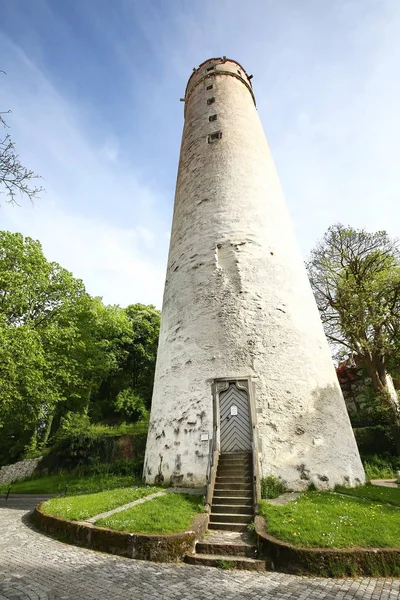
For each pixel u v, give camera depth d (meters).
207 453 9.95
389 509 7.57
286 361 11.08
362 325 19.17
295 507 7.46
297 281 13.20
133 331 30.59
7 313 17.84
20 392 17.17
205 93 19.27
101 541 6.72
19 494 17.69
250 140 16.66
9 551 6.71
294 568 5.60
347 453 10.49
